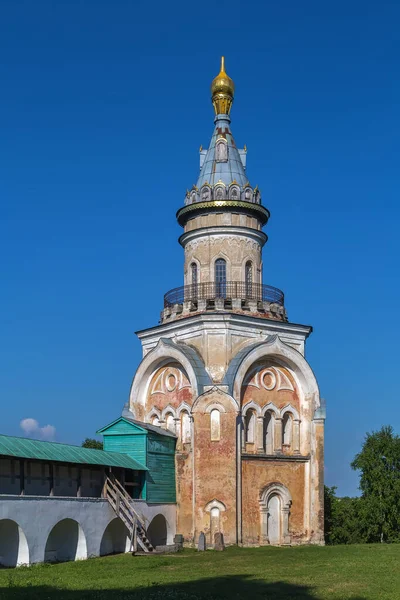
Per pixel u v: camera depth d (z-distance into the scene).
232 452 45.44
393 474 64.81
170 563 36.56
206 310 48.62
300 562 36.16
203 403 46.09
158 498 45.72
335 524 66.38
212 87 55.94
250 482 46.66
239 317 47.94
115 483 42.84
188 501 46.88
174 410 49.25
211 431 45.94
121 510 41.72
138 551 41.28
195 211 51.94
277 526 47.69
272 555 39.72
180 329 49.75
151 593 26.44
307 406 50.00
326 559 37.38
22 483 35.81
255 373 48.62
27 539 34.84
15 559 35.19
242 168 54.38
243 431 47.16
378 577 30.38
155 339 51.88
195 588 27.88
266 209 52.78
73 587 27.95
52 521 36.56
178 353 48.16
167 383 50.22
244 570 33.31
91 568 34.19
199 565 35.53
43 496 36.19
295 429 49.78
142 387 51.47
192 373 46.88
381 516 63.03
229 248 51.19
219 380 46.94
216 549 42.69
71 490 40.84
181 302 51.25
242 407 47.28
